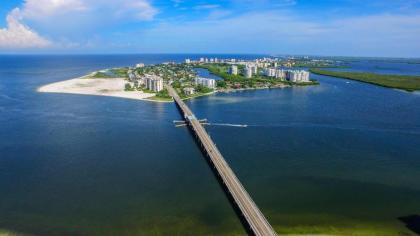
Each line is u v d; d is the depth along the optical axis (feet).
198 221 367.25
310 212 385.91
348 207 397.39
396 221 367.86
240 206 377.71
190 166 524.11
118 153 583.17
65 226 359.25
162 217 375.86
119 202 409.08
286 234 341.41
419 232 346.95
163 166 524.11
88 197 422.00
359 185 455.22
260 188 445.37
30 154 574.56
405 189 443.73
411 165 525.34
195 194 428.97
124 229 353.51
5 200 413.80
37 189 443.32
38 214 382.63
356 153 580.30
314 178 476.54
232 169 510.17
